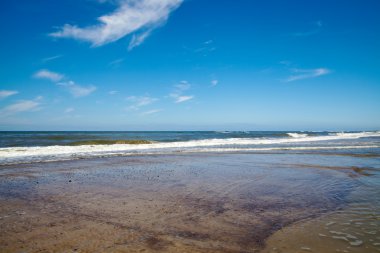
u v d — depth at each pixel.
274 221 5.79
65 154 19.41
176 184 9.59
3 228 5.25
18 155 18.34
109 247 4.45
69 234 4.99
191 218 5.95
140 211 6.44
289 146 29.05
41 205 6.88
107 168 13.26
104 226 5.42
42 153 19.83
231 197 7.82
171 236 4.95
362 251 4.36
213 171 12.53
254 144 33.22
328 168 13.51
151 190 8.64
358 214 6.29
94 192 8.33
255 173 12.00
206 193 8.29
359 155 19.69
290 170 12.88
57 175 11.23
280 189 8.89
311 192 8.48
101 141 33.12
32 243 4.59
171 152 21.83
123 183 9.73
